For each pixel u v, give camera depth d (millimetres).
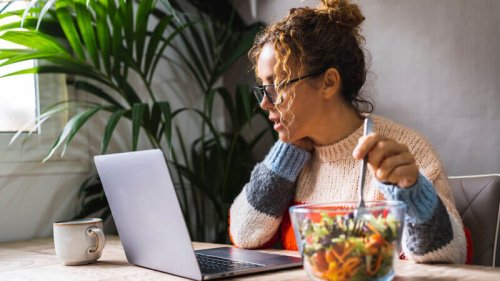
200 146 2447
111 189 1181
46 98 2029
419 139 1339
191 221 2395
